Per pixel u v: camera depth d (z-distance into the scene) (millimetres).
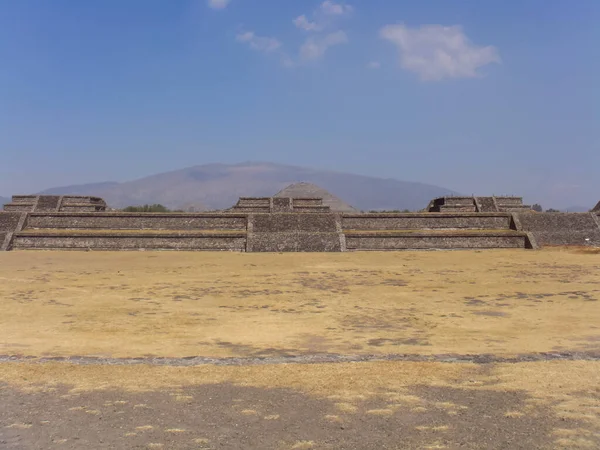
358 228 63500
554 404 12789
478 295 31547
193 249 56969
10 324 23594
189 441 10852
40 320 24531
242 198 77562
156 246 57125
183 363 16953
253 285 35344
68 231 60156
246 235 58188
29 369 16062
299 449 10477
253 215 62344
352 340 20922
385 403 13000
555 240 60156
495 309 27344
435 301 29766
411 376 15203
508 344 19906
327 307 28141
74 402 13195
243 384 14641
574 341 20312
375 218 63906
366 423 11758
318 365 16547
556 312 26328
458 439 10859
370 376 15242
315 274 40406
